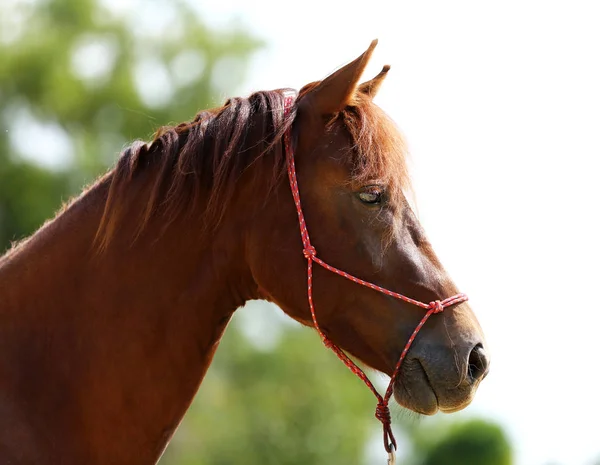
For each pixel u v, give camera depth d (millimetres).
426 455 55625
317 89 7734
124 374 7316
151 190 7539
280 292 7703
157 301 7445
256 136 7715
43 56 38062
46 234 7500
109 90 38906
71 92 38406
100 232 7363
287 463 37406
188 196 7559
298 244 7586
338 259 7535
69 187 37688
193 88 39125
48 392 7086
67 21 39812
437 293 7547
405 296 7508
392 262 7535
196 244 7578
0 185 36750
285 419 37812
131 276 7406
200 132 7707
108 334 7309
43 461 6883
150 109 39156
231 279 7754
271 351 38938
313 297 7586
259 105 7863
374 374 8102
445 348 7418
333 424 38156
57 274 7332
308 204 7590
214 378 37750
